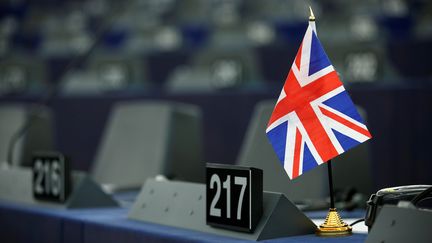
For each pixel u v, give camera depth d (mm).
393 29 5387
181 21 6406
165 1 6559
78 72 6355
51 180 2150
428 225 1137
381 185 4312
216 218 1532
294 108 1492
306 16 5672
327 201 1971
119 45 6473
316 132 1480
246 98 5094
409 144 4266
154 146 2795
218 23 6176
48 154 2166
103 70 6301
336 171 2117
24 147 3025
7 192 2389
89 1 6938
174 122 2797
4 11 7305
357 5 5527
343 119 1468
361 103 4387
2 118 3264
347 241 1409
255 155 2293
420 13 5406
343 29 5418
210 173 1553
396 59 4824
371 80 4844
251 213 1452
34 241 2074
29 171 2318
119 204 2168
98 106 5770
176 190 1733
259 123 2332
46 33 6961
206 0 6352
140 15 6590
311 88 1491
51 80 6559
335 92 1479
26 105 6281
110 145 2959
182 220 1664
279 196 1479
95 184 2141
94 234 1793
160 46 6363
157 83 6094
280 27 5793
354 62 4930
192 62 5895
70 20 6965
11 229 2188
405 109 4285
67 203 2094
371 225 1364
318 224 1605
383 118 4332
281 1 5918
